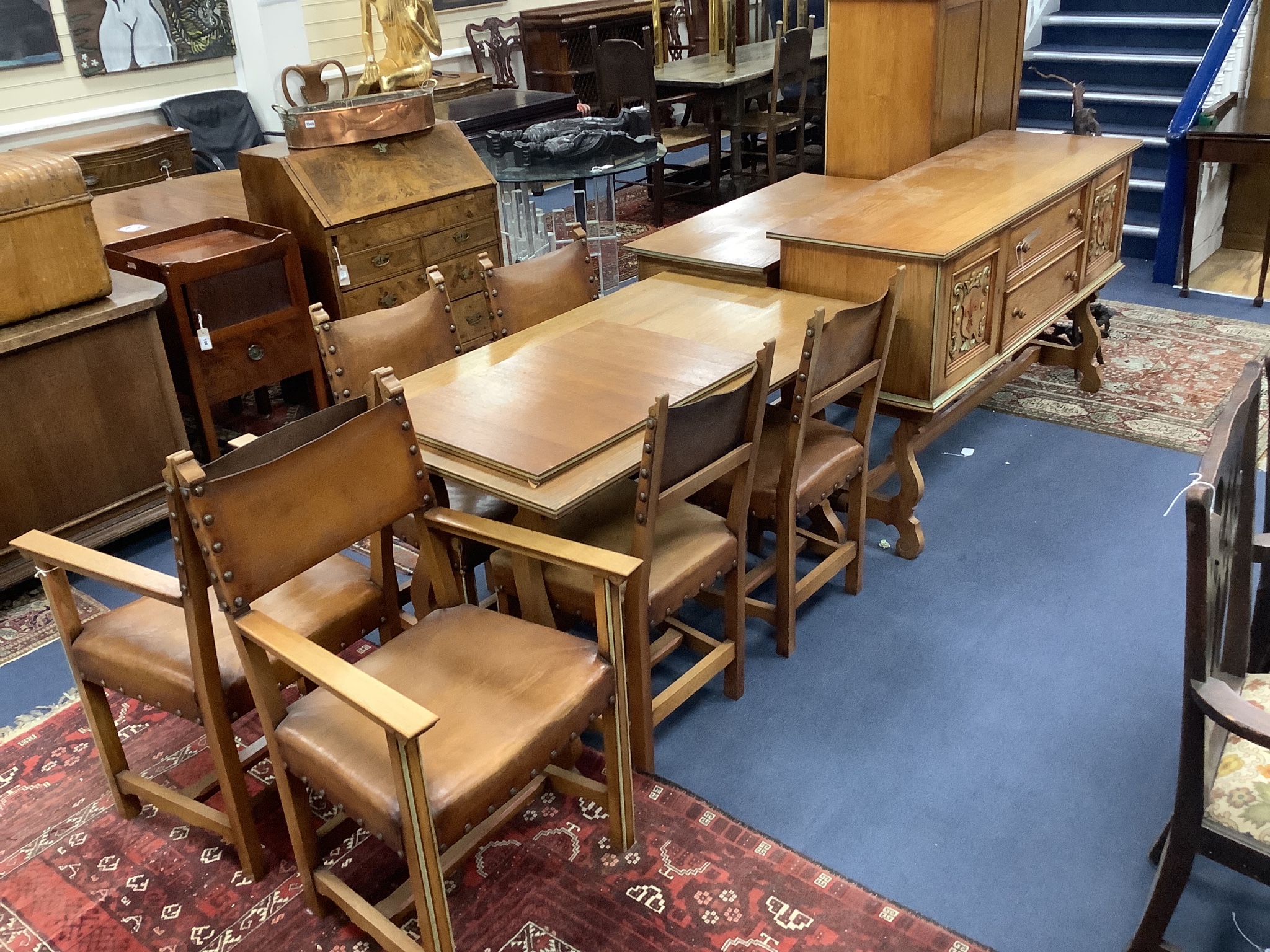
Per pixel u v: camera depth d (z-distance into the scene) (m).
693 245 3.17
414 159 3.89
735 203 3.55
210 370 3.47
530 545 1.86
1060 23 6.02
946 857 2.00
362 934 1.91
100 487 3.10
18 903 2.02
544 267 2.90
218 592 1.68
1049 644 2.59
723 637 2.67
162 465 3.24
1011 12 3.77
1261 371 1.71
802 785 2.20
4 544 2.92
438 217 3.91
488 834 1.98
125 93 5.92
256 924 1.94
